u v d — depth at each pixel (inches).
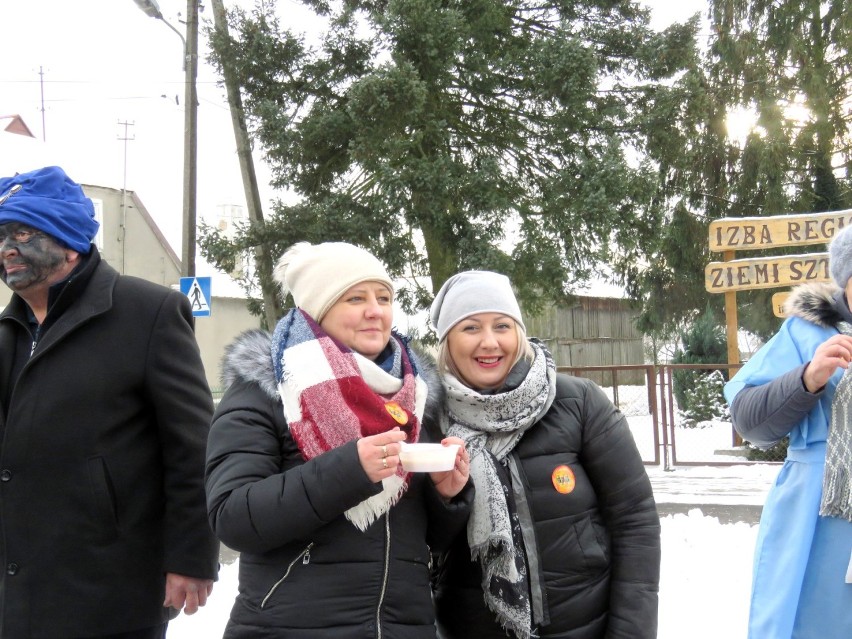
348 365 77.7
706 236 759.1
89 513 91.4
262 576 76.2
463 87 672.4
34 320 99.0
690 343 577.0
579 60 623.2
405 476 77.8
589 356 1131.3
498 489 84.9
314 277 82.9
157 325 97.7
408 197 595.8
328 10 683.4
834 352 95.0
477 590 87.9
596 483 89.0
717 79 755.4
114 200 1314.0
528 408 86.8
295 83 674.2
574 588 85.1
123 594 92.6
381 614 75.5
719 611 175.0
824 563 97.0
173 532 96.3
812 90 711.7
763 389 102.6
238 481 74.7
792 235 407.8
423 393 83.0
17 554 90.4
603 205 612.4
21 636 89.0
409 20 599.8
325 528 76.1
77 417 92.0
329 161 679.1
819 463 99.7
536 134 689.0
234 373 81.7
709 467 375.9
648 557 86.0
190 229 592.4
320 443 74.6
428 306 695.1
